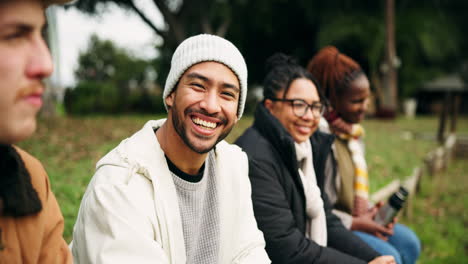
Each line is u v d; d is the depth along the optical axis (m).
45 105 12.81
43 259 0.94
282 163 1.95
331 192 2.54
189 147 1.30
